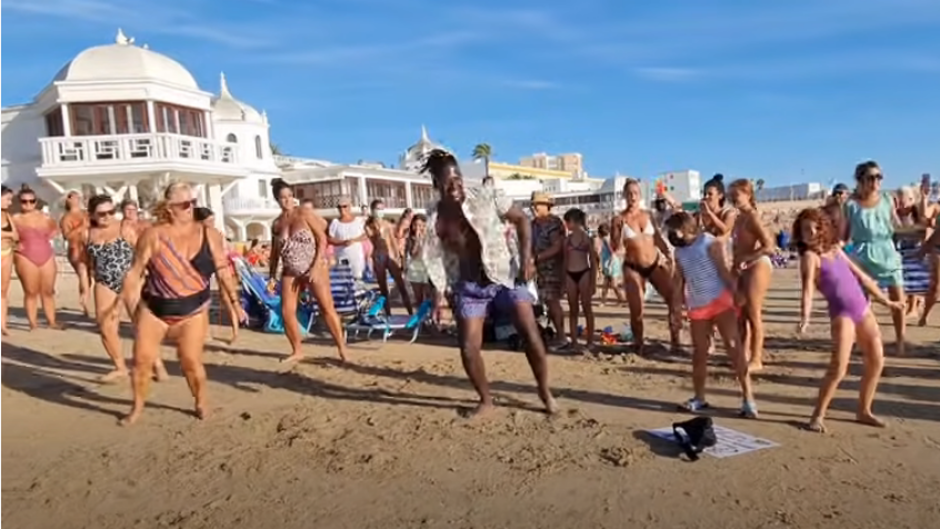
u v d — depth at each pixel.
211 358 8.83
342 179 45.69
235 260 11.20
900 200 10.24
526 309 5.86
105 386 7.43
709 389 6.55
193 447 5.39
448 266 5.93
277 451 5.24
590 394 6.57
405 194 52.78
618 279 13.57
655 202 9.82
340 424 5.85
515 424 5.66
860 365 7.37
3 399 6.91
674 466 4.66
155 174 29.50
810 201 80.38
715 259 5.64
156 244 5.80
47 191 31.25
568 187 82.06
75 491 4.60
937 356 7.56
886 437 5.06
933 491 4.11
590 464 4.75
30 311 11.43
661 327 10.32
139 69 30.22
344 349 8.49
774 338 9.07
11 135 31.94
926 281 9.52
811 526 3.74
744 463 4.64
